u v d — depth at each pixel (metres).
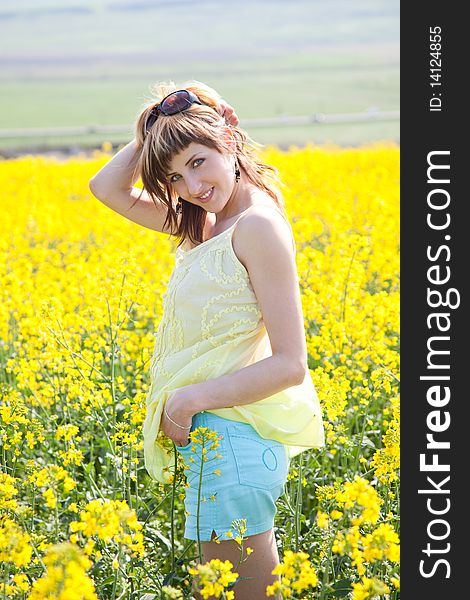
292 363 2.92
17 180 12.71
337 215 6.93
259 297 2.94
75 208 10.64
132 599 3.28
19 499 3.95
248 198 3.08
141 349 4.90
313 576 2.56
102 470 4.25
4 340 5.33
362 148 15.00
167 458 3.32
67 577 2.38
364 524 3.19
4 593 2.84
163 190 3.15
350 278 5.23
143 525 3.50
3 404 3.94
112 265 6.27
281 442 3.09
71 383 4.11
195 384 3.00
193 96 3.00
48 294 5.77
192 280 3.05
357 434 4.27
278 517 3.74
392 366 4.54
